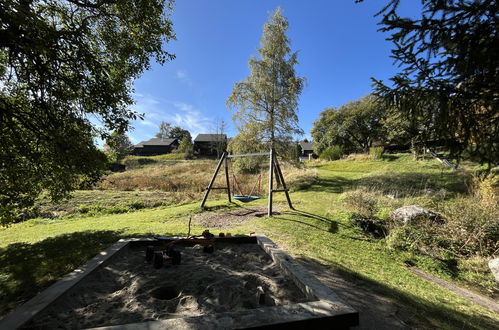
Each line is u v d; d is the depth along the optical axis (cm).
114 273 307
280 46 1284
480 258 554
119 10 559
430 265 519
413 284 402
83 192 1345
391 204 851
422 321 266
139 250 398
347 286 340
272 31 1280
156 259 319
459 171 1098
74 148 499
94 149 564
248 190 1323
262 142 1334
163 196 1263
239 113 1331
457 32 221
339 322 204
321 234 603
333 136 3284
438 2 216
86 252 427
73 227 689
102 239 531
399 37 252
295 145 1375
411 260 538
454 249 589
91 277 292
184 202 1114
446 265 531
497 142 237
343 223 704
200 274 297
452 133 262
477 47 212
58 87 488
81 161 530
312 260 430
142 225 684
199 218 773
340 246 540
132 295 250
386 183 1162
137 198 1199
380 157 2008
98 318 212
